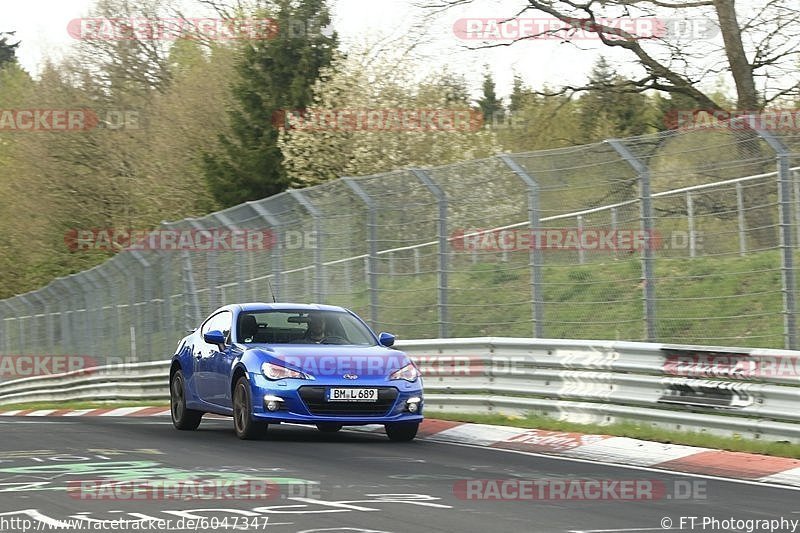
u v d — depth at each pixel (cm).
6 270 6988
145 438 1739
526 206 2017
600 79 3775
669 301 1994
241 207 2766
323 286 2459
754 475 1318
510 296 2066
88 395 3791
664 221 1819
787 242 1656
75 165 6644
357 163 4791
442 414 2064
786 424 1489
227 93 6203
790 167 1673
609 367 1788
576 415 1836
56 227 6681
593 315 2069
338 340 1786
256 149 5478
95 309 3950
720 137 1758
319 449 1565
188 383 1916
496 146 4653
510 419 1895
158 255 3312
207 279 2994
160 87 6950
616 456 1503
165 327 3297
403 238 2250
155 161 6269
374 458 1453
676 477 1292
